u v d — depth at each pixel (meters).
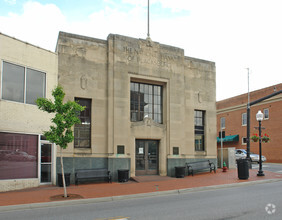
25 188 13.83
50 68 15.64
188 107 20.30
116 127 17.02
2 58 13.50
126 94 17.58
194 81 20.88
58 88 11.84
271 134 35.75
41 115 14.84
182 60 20.12
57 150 15.50
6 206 9.58
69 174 14.86
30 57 14.74
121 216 8.33
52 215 8.63
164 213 8.58
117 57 17.61
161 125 18.80
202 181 16.06
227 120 43.44
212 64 21.95
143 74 18.36
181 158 19.12
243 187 14.27
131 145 17.64
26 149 14.17
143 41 18.69
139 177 17.36
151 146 18.69
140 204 10.20
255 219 7.64
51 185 14.88
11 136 13.62
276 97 35.47
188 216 8.12
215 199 10.85
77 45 16.78
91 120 16.73
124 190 13.17
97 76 17.14
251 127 38.97
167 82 19.30
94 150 16.52
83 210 9.34
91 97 16.81
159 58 19.17
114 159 16.69
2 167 13.18
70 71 16.39
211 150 21.00
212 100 21.56
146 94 19.02
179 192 12.96
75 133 16.41
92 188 13.95
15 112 13.76
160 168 18.55
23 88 14.30
